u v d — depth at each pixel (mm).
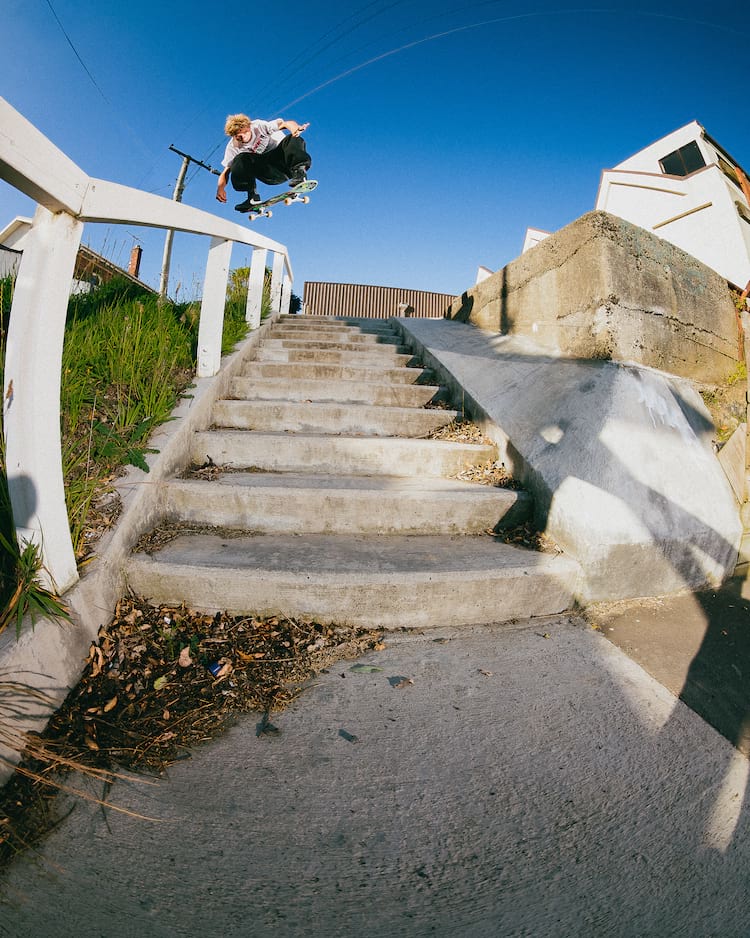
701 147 8531
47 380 1638
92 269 4500
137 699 1640
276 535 2635
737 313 4566
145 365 3299
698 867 1185
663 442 2904
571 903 1092
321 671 1883
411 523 2771
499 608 2271
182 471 2982
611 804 1355
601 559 2383
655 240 3928
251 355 5109
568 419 3055
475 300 5902
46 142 1407
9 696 1343
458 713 1690
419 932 1022
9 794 1260
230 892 1083
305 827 1255
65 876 1089
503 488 3025
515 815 1312
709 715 1722
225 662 1845
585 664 1988
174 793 1329
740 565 2773
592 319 3617
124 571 2090
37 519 1618
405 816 1299
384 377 4805
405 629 2188
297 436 3314
